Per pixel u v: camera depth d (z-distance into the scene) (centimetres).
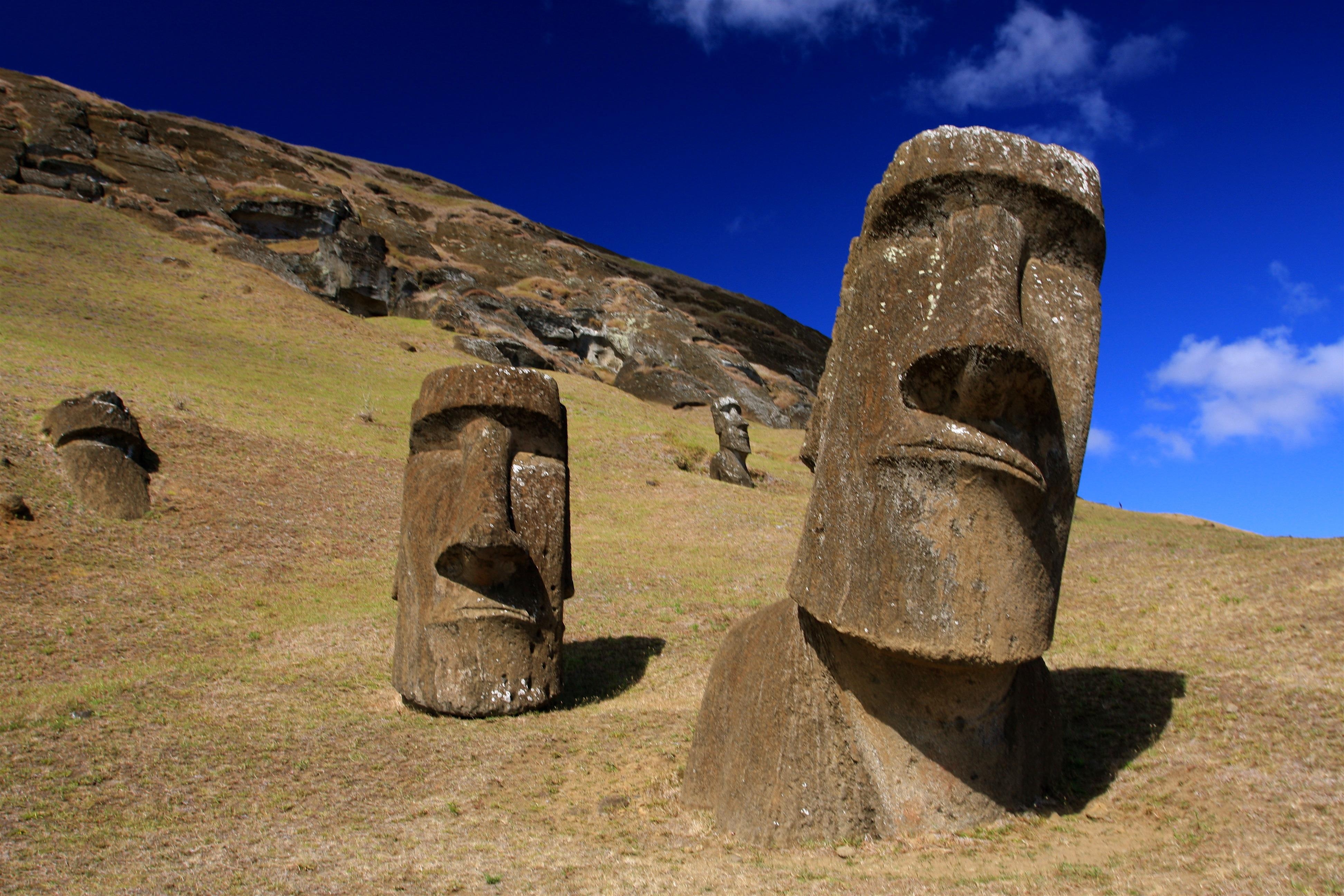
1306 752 622
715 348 7000
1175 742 699
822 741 641
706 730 753
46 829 770
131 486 2031
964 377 573
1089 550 1647
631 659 1345
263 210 6116
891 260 652
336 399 3312
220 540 1972
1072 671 893
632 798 791
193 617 1559
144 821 793
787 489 3325
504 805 811
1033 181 626
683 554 2041
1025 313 625
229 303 4294
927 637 575
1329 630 846
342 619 1562
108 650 1386
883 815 629
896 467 592
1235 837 533
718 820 689
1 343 2797
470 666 1098
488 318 5828
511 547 1069
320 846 725
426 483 1155
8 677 1253
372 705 1146
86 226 4688
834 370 721
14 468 1964
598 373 6059
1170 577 1222
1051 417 604
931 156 641
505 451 1127
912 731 636
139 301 3938
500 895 586
